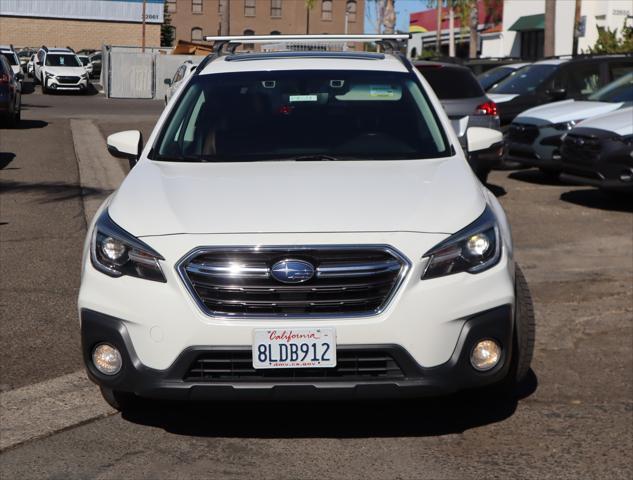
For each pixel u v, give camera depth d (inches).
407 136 216.2
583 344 238.2
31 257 336.5
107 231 173.9
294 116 222.2
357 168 198.8
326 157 209.5
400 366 165.3
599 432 182.1
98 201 455.8
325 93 228.7
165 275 166.4
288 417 191.8
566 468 166.4
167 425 188.1
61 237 371.9
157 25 2662.4
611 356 228.4
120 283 168.9
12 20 2546.8
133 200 182.4
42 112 1120.2
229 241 165.5
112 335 168.7
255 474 165.3
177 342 164.9
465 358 167.3
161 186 188.5
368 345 163.6
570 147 442.9
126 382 168.9
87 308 171.2
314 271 164.2
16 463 170.1
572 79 595.2
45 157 637.9
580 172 439.5
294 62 244.1
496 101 586.9
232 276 164.7
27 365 223.9
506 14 1779.0
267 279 164.6
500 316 169.2
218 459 171.9
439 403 198.1
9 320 260.2
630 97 513.7
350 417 191.5
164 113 226.1
